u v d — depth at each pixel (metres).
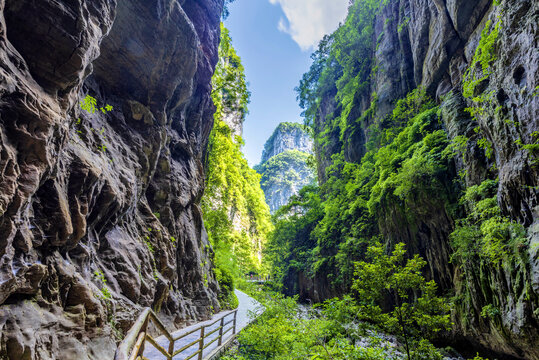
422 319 5.32
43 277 3.80
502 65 8.91
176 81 9.92
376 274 5.87
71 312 4.22
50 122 3.69
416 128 15.82
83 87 6.81
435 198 12.30
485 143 9.97
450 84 15.20
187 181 11.76
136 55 8.30
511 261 7.54
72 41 4.10
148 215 8.85
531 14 7.86
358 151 26.56
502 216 8.48
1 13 3.16
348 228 21.33
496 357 9.24
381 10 26.91
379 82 23.70
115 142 7.41
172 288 9.34
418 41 18.36
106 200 5.94
